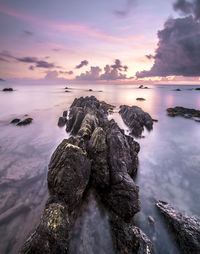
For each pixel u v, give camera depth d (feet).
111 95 314.55
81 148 39.75
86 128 59.57
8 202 34.42
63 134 80.84
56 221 24.63
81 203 32.83
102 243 25.82
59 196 31.40
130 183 33.37
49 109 150.30
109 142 42.42
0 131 83.82
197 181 45.47
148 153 63.77
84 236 26.78
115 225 28.35
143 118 102.01
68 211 29.50
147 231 28.63
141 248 23.75
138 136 82.58
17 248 25.26
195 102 215.51
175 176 47.83
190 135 86.48
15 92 333.42
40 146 65.46
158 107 176.45
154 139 79.66
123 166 37.40
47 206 30.22
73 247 25.20
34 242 21.91
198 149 68.49
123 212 29.68
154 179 45.96
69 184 31.81
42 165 50.06
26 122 98.63
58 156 38.01
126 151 44.83
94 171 38.01
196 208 35.04
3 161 52.24
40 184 40.57
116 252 24.47
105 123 74.33
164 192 40.24
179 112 142.10
